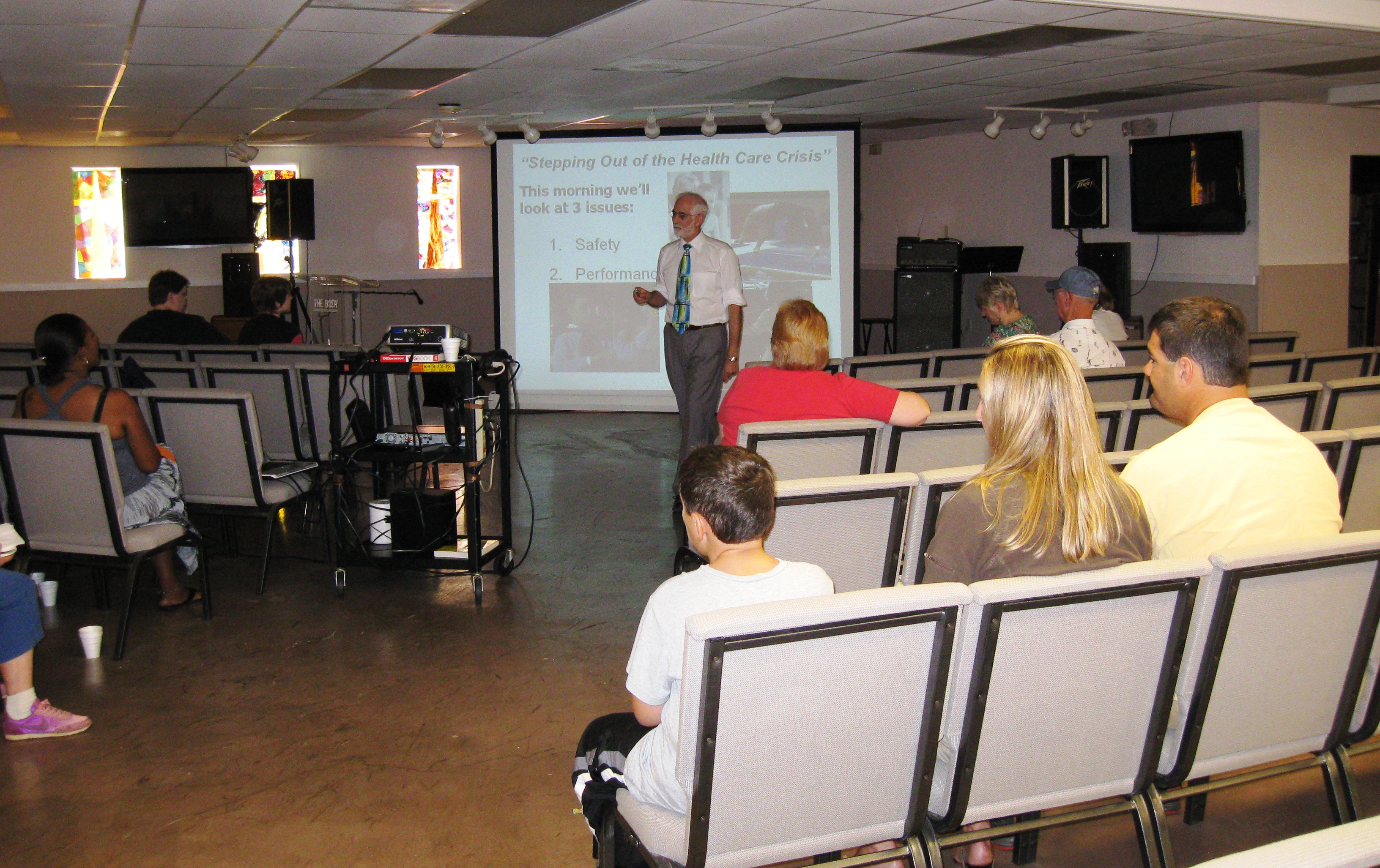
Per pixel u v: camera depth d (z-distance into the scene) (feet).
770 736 5.49
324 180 38.55
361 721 10.57
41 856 8.18
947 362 17.15
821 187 29.17
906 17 15.69
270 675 11.73
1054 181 32.19
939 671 5.69
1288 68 21.95
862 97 25.46
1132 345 18.22
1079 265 32.89
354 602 14.21
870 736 5.76
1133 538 6.41
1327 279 30.81
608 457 24.07
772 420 11.00
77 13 14.29
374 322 40.09
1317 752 7.24
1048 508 6.22
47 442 11.97
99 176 35.04
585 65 19.74
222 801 9.01
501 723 10.51
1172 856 6.62
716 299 19.86
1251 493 6.79
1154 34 17.49
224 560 16.30
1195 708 6.43
